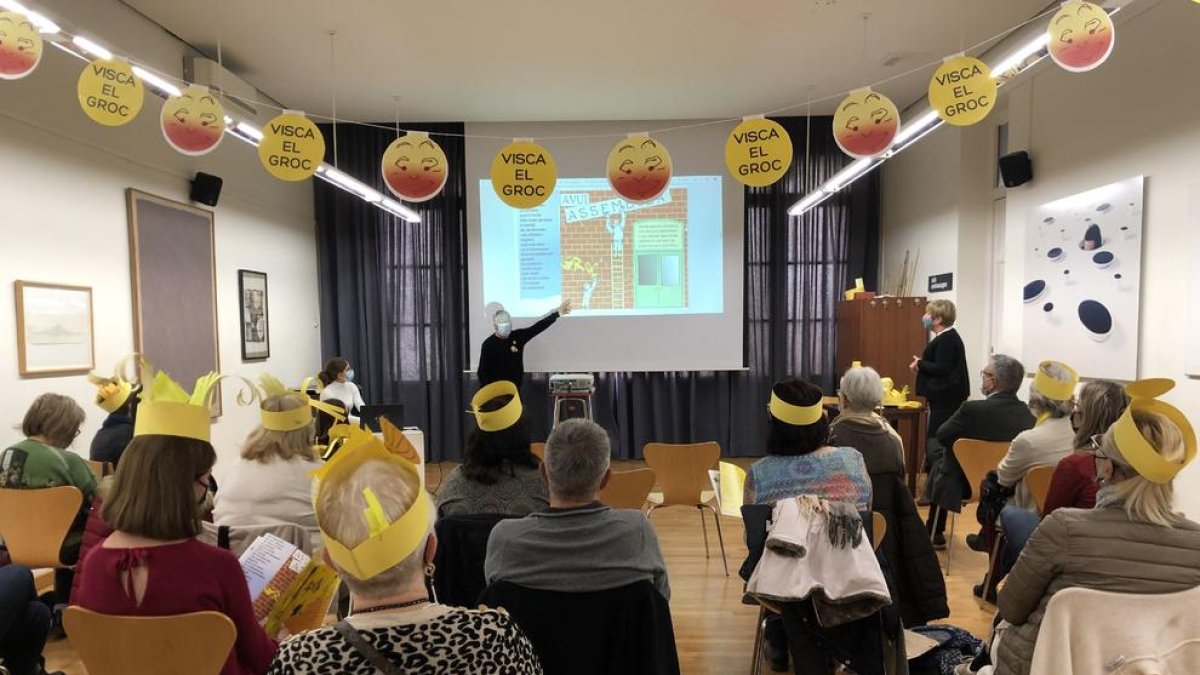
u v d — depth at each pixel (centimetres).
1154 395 159
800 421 200
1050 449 268
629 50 462
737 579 340
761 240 666
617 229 637
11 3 243
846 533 173
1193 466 333
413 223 656
